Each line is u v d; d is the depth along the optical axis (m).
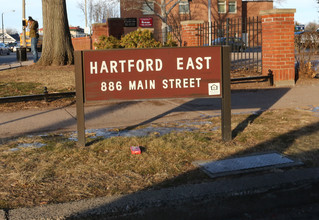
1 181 4.45
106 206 3.71
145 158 5.16
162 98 5.88
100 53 5.75
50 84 12.32
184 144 5.70
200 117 7.75
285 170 4.61
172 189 4.07
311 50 12.77
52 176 4.60
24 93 10.82
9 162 5.09
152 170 4.71
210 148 5.54
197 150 5.41
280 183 4.18
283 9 11.34
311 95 9.82
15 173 4.65
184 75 5.86
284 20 11.42
